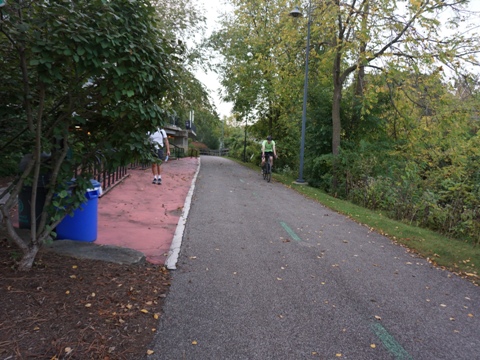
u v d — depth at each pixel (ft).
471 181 36.42
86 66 12.50
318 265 18.80
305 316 13.14
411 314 13.76
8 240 16.42
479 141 49.75
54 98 15.05
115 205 29.63
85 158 15.24
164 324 12.01
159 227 24.31
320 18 52.75
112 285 14.15
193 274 16.61
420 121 56.54
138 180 44.34
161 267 16.96
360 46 48.44
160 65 14.35
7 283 12.94
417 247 23.32
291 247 21.80
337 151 58.13
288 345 11.19
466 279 18.13
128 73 13.26
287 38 61.16
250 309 13.44
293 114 78.02
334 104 58.70
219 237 23.06
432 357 10.96
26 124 15.61
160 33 14.84
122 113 13.98
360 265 19.25
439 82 49.42
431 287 16.70
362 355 10.87
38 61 11.83
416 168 48.88
